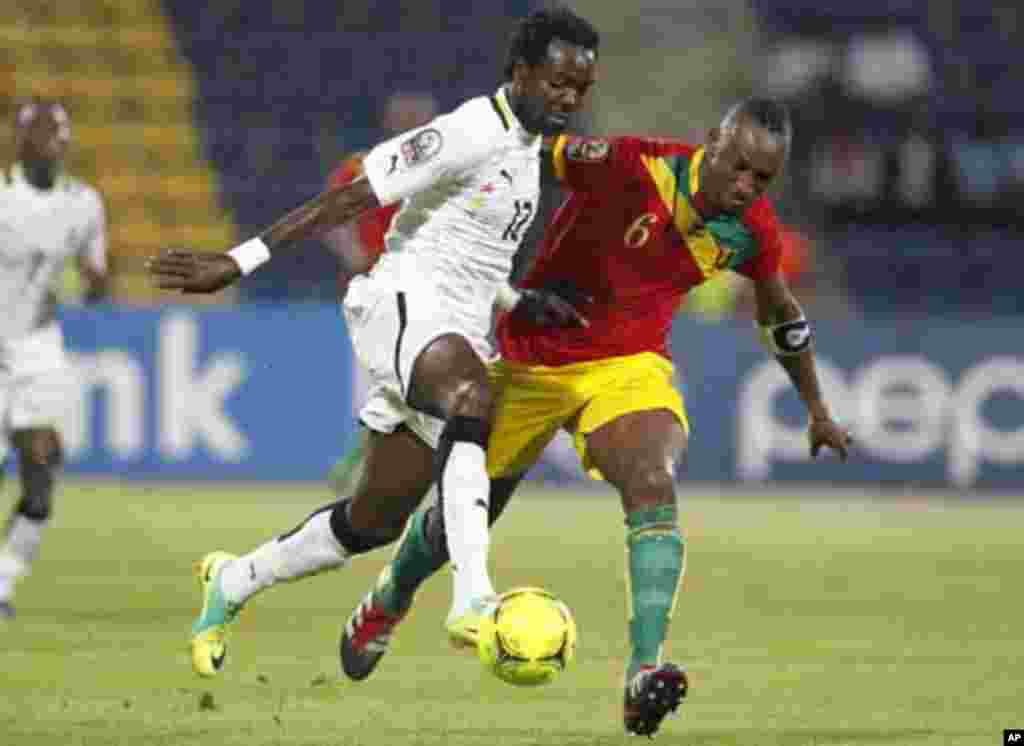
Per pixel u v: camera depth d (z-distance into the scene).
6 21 94.88
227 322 72.38
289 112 94.88
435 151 25.22
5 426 40.03
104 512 62.09
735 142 25.92
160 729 25.86
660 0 98.75
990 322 74.88
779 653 34.84
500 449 27.97
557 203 64.69
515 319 27.66
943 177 95.69
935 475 74.81
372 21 97.75
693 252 26.97
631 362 27.16
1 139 87.81
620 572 48.69
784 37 99.44
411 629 37.38
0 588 39.19
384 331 25.91
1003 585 47.34
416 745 24.88
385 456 26.69
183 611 39.69
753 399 74.50
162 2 96.62
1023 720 27.39
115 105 93.31
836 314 89.88
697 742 25.36
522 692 29.73
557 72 25.31
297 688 29.84
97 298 41.91
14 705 27.86
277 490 70.50
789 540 58.44
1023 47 101.25
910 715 27.83
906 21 101.31
